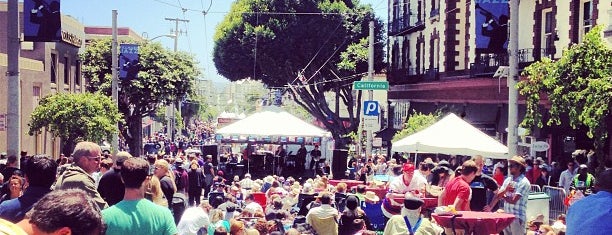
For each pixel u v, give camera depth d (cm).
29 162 629
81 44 4781
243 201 1750
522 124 1922
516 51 1689
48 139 3944
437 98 3678
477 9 1964
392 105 4672
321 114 5519
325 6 5266
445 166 1544
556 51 2597
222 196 1675
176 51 4906
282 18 5284
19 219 608
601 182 596
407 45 4369
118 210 570
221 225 1095
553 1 2623
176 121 7412
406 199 919
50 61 3984
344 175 2830
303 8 5275
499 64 2853
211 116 14425
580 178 1692
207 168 2458
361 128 3972
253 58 5312
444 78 3584
